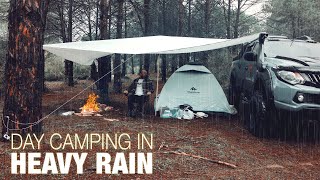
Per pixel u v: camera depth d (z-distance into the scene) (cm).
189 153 365
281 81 410
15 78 394
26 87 396
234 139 442
